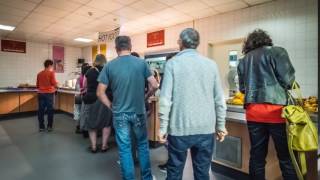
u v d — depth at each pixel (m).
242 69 1.85
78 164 2.97
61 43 8.51
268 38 1.80
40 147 3.74
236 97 2.49
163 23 5.59
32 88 7.24
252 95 1.74
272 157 2.21
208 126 1.49
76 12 4.71
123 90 2.06
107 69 2.13
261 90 1.68
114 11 4.65
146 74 2.20
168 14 4.86
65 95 7.38
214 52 5.15
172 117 1.49
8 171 2.74
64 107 7.46
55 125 5.62
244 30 4.43
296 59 3.78
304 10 3.68
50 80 4.91
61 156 3.29
